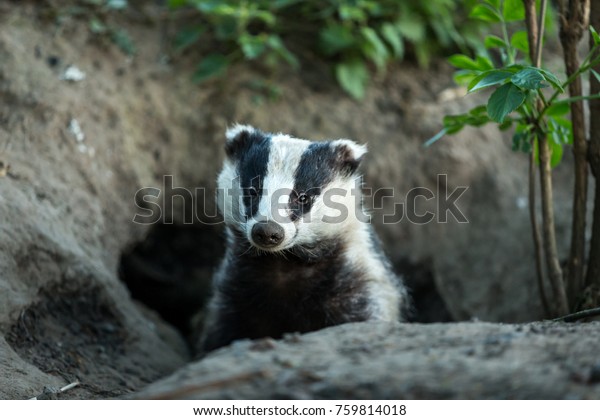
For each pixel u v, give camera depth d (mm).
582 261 6660
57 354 6340
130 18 9883
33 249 6695
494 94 5512
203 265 10430
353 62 10016
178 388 3633
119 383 6270
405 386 3523
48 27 9211
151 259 10398
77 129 8469
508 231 9219
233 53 9828
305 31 10391
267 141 6691
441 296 9422
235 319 7094
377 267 7074
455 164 9602
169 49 9859
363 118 9828
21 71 8523
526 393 3393
